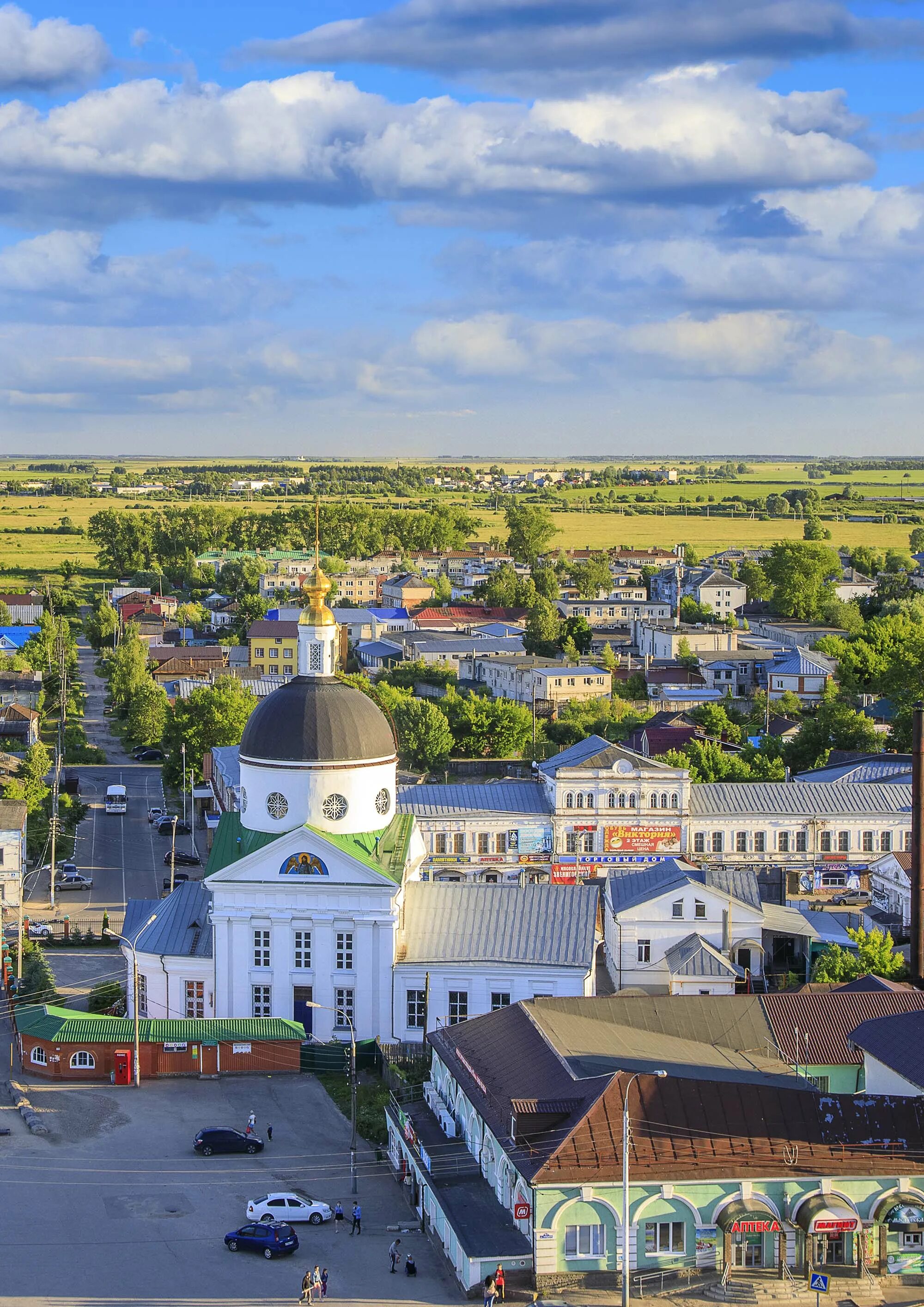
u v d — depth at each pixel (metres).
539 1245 83.75
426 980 128.00
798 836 178.50
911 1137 87.75
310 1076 121.12
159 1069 120.12
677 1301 82.69
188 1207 96.69
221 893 128.38
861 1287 83.88
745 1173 84.88
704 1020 109.19
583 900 133.75
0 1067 122.00
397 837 135.12
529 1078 95.81
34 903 172.25
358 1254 90.38
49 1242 90.94
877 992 113.25
